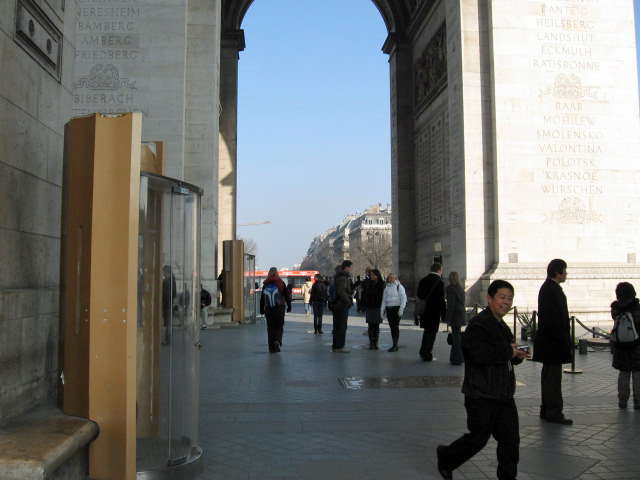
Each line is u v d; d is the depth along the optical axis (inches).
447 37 1080.8
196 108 917.2
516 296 917.2
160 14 810.8
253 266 1182.3
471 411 211.0
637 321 348.5
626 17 998.4
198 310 248.5
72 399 215.2
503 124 962.7
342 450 269.1
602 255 962.1
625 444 278.8
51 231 258.5
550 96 974.4
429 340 553.6
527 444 278.7
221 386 425.1
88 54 802.8
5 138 214.1
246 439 287.1
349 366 520.7
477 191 973.2
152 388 234.5
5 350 203.5
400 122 1475.1
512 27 978.1
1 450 170.7
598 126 978.7
